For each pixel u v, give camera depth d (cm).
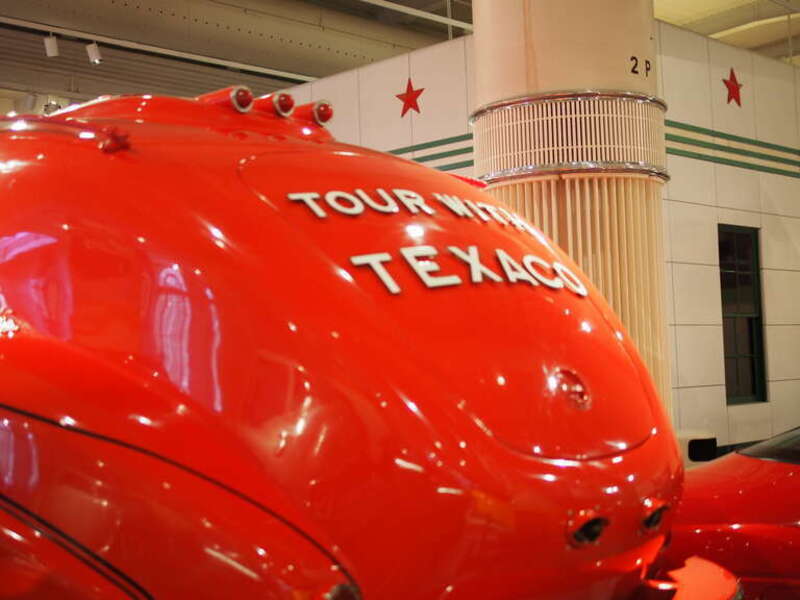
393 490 153
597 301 217
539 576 162
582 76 445
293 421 156
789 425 1033
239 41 1071
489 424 162
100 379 164
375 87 955
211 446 157
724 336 984
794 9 1190
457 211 205
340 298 167
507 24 457
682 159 920
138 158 188
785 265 1042
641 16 457
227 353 162
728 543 289
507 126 459
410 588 153
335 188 191
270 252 171
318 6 1155
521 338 180
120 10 980
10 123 213
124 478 154
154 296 169
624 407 186
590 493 165
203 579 148
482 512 155
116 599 152
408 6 1171
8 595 161
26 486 161
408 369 162
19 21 930
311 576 147
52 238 182
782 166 1041
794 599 279
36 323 175
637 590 186
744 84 998
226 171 186
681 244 916
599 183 445
